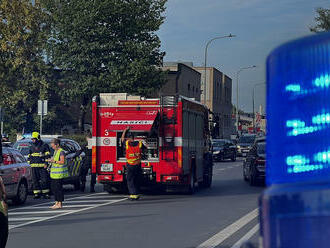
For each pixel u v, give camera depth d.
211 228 13.98
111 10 56.50
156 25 59.12
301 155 3.36
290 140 3.39
